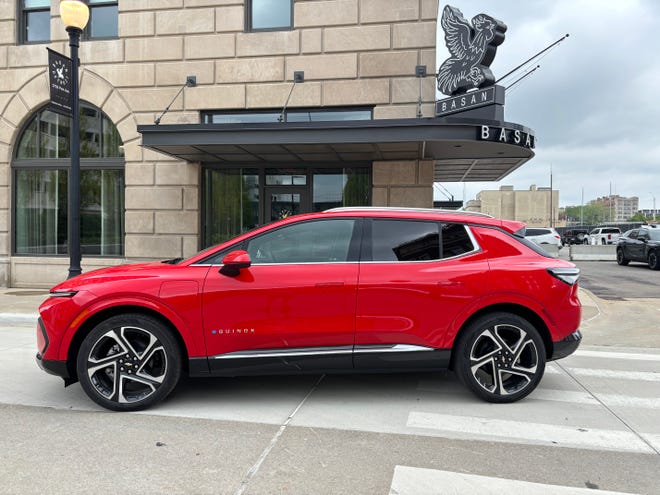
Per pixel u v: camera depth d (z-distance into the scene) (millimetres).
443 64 10469
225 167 11617
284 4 11164
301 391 4680
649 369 5609
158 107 11438
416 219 4398
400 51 10594
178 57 11312
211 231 11797
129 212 11609
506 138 9039
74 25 8188
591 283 14219
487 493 2875
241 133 9117
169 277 4109
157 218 11516
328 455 3336
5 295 10859
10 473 3059
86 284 4145
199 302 4059
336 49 10766
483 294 4219
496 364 4309
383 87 10641
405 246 4309
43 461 3221
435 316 4188
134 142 11539
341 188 11445
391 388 4789
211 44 11211
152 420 3939
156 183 11508
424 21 10539
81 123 12055
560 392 4742
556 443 3578
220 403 4344
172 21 11328
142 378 4109
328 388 4777
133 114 11523
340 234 4336
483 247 4363
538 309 4270
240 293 4074
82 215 12211
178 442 3521
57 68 8000
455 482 2996
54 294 4188
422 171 10773
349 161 11117
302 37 10875
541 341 4301
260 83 11055
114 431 3713
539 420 4008
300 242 4312
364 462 3242
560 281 4309
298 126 8953
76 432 3695
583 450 3471
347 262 4234
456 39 10266
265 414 4086
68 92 8273
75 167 8297
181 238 11461
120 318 4070
